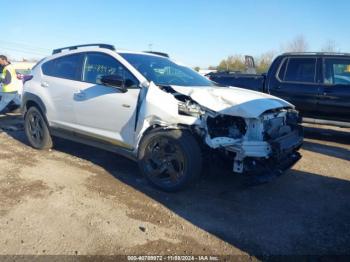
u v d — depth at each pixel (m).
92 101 4.77
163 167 4.12
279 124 4.32
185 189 4.13
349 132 8.53
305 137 7.99
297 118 4.77
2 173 4.68
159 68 4.86
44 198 3.91
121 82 4.25
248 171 3.76
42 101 5.54
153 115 4.05
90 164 5.20
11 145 6.18
